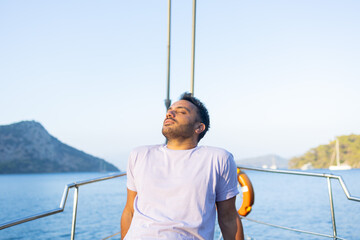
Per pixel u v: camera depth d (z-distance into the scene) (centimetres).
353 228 1390
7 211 2792
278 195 3406
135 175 165
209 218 153
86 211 2491
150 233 145
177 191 152
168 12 411
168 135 171
